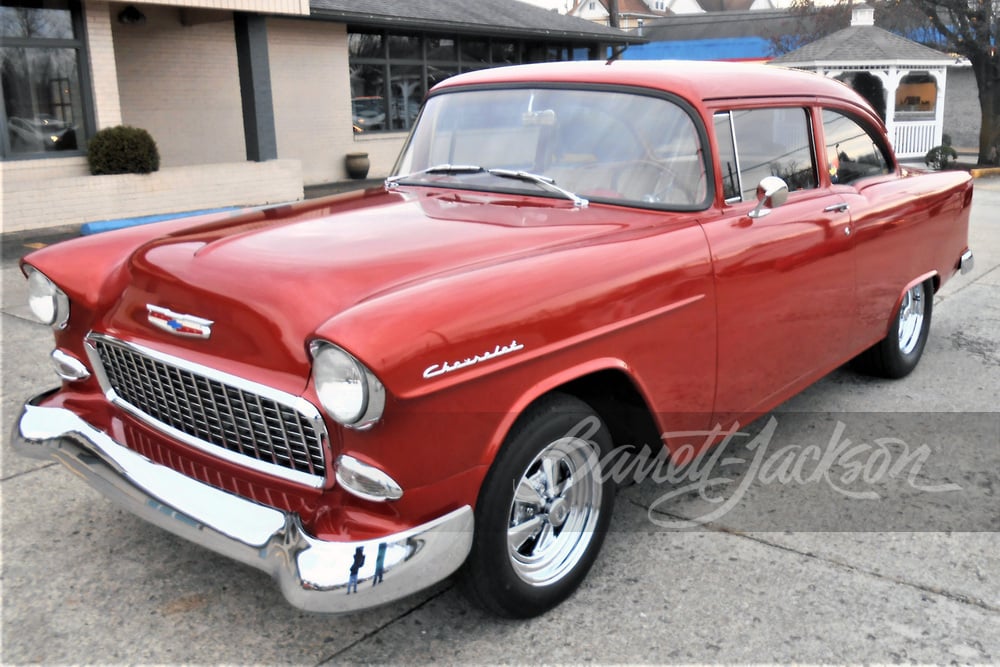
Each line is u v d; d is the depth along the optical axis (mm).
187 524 2510
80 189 12148
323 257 2605
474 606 2797
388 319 2213
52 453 2939
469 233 2867
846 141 4316
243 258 2646
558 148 3418
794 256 3596
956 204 5195
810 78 4164
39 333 6250
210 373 2492
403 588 2299
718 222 3268
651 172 3262
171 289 2658
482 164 3594
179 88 15539
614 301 2766
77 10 12273
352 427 2197
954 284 7902
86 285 2965
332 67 17938
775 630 2771
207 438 2637
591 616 2852
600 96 3426
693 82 3367
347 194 3727
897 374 5117
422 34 20047
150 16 14836
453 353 2299
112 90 12758
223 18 14531
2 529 3383
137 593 2965
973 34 23781
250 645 2693
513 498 2609
